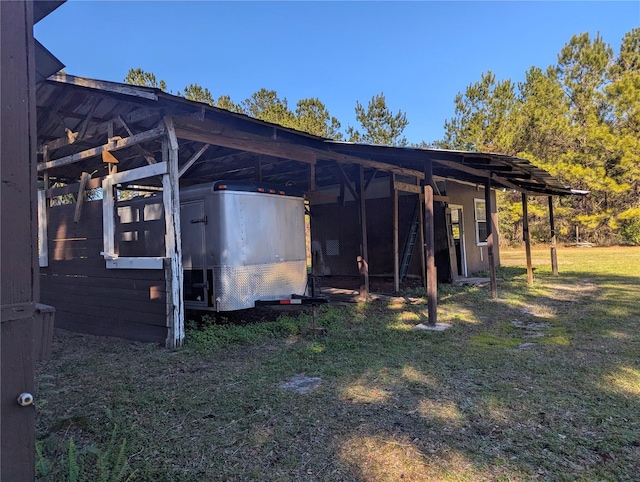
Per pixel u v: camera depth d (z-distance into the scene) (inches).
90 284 243.1
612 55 818.8
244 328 227.9
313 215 486.6
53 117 242.4
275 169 366.0
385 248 431.5
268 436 108.8
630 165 759.7
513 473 89.7
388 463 94.8
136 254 245.0
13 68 50.0
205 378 154.9
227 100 700.0
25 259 50.1
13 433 48.2
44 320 58.7
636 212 774.5
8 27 49.8
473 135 784.3
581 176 794.2
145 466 94.2
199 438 108.3
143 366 171.8
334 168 367.2
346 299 328.5
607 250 754.2
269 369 163.6
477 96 790.5
